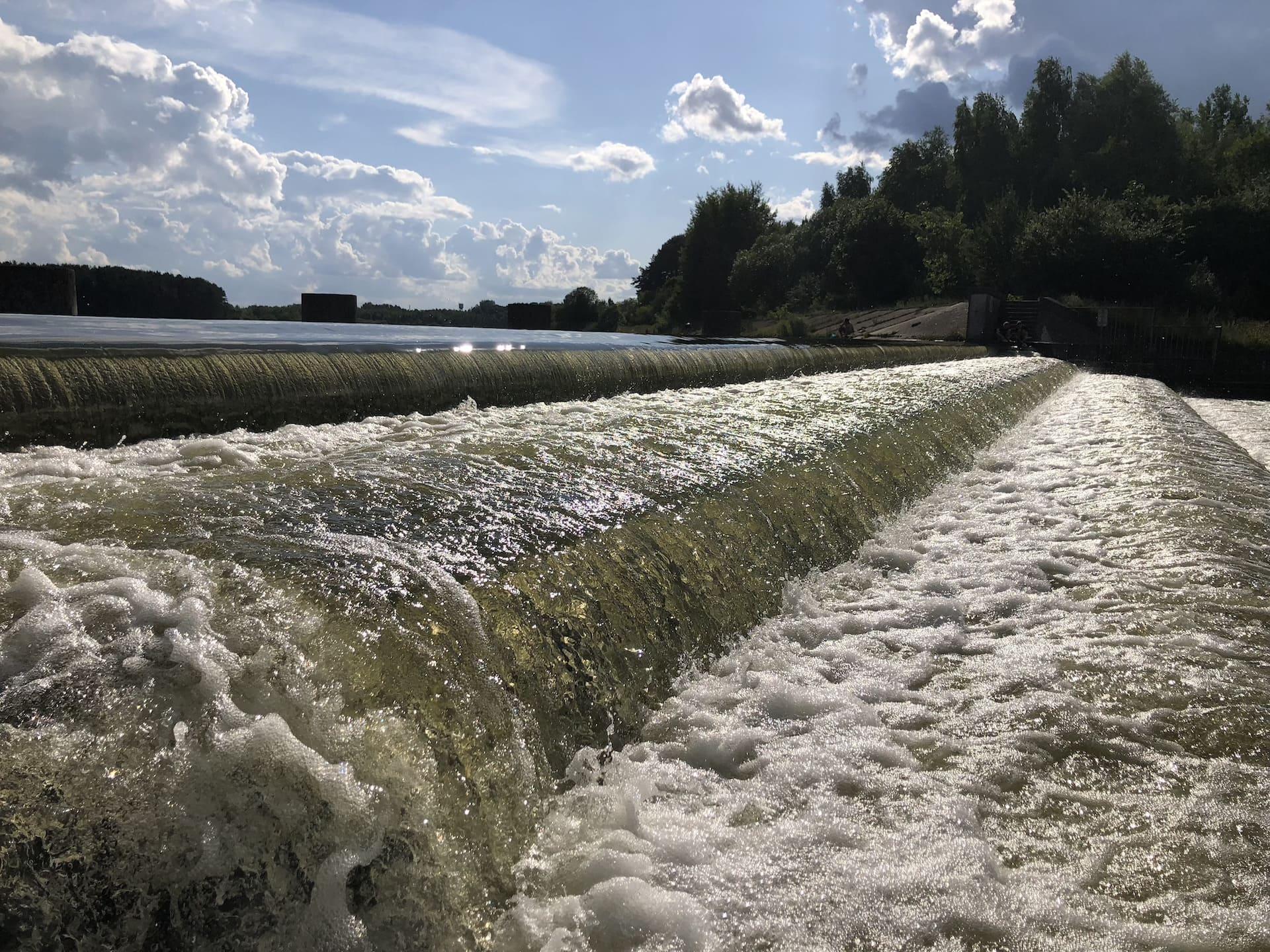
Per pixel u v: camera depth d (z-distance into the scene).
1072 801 3.13
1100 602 5.05
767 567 4.82
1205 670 4.12
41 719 2.05
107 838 1.91
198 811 2.03
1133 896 2.63
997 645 4.46
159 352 7.46
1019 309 38.28
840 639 4.50
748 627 4.42
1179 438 10.78
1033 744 3.49
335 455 5.09
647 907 2.45
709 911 2.47
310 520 3.52
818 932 2.43
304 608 2.66
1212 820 3.01
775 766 3.25
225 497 3.75
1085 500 7.45
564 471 4.97
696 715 3.54
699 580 4.23
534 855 2.62
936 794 3.13
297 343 10.38
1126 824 2.99
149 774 2.04
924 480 7.74
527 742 2.83
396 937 2.19
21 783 1.91
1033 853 2.83
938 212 56.19
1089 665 4.20
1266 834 2.93
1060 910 2.55
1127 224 42.03
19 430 6.27
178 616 2.49
